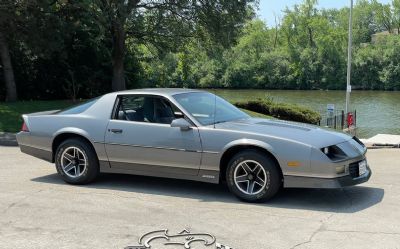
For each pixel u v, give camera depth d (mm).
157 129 7227
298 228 5633
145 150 7301
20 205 6672
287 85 98250
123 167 7566
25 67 28359
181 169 7113
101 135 7613
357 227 5648
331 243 5152
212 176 6934
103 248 5078
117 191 7422
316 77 96438
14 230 5660
